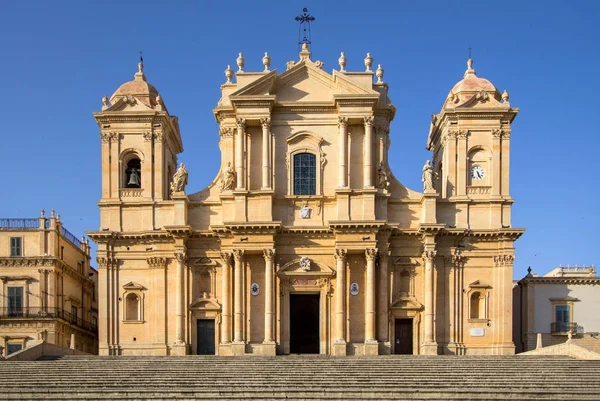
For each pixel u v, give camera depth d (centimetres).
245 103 5897
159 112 6078
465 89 6166
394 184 6059
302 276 5862
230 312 5831
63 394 3850
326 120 6012
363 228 5725
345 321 5778
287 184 5962
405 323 5922
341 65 6044
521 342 6756
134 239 5991
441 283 5941
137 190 6075
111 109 6088
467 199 5972
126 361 4819
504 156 6059
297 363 4747
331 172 5978
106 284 5966
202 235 5947
